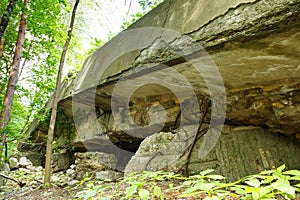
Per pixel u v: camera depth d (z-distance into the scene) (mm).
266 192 954
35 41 5477
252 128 2754
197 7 1769
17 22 4852
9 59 4910
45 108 4770
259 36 1404
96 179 3562
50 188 3326
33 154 6562
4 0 4051
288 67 1783
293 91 2043
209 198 1040
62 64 3920
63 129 5242
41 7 4312
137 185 1470
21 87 5262
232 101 2498
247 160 2576
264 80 2086
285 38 1397
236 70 1954
